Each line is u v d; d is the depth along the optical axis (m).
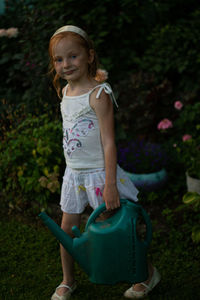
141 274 1.77
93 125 1.81
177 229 2.80
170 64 4.28
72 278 2.13
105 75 2.02
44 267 2.43
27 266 2.45
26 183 3.08
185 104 4.20
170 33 4.37
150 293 2.13
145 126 4.02
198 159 3.09
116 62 4.43
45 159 3.03
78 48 1.75
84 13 4.28
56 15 4.23
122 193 1.90
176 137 4.07
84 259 1.79
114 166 1.77
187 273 2.31
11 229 2.91
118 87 4.18
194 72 4.36
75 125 1.83
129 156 3.40
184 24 4.64
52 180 2.96
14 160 3.15
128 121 4.07
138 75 4.19
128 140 3.86
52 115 3.75
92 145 1.83
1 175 3.24
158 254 2.52
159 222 2.93
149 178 3.22
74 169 1.91
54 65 1.88
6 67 4.72
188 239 2.63
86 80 1.84
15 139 3.32
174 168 3.65
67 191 1.96
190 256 2.48
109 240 1.69
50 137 3.25
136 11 4.45
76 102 1.82
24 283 2.28
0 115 4.02
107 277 1.75
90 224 1.77
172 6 4.65
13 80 4.60
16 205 3.16
